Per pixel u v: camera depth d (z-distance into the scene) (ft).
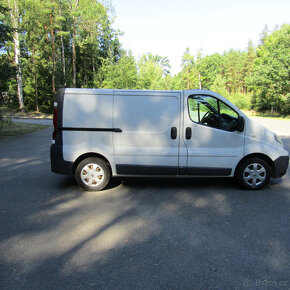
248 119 16.78
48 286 7.82
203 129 16.47
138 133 16.49
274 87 116.06
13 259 9.23
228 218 12.84
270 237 10.96
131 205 14.48
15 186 17.71
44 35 105.29
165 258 9.34
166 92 16.42
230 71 251.19
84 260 9.20
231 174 16.98
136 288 7.75
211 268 8.77
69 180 19.27
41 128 55.72
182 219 12.69
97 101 16.48
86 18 115.96
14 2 90.84
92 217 12.86
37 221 12.36
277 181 19.53
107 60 127.13
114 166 16.74
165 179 19.70
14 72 48.42
